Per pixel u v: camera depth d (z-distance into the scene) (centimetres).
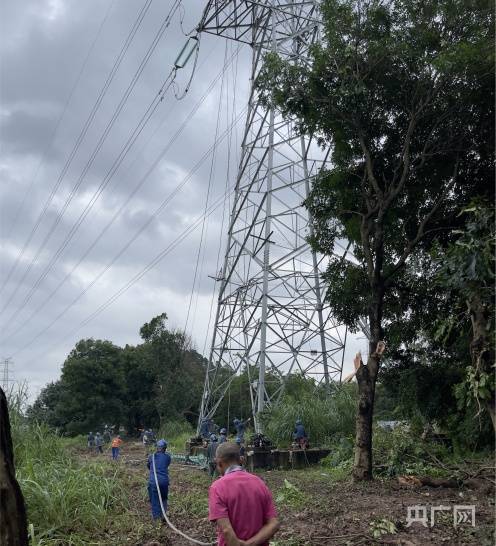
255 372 3303
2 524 620
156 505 1214
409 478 1388
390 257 1742
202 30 2448
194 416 6047
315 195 1702
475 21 1409
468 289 1111
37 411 1702
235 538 517
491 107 1442
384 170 1628
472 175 1609
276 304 2741
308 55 1686
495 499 1139
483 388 1084
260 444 2284
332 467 2062
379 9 1460
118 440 2989
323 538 944
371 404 1485
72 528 1091
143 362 6419
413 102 1462
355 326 1800
